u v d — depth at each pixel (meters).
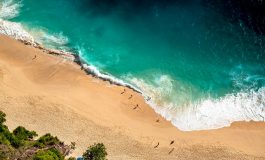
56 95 55.00
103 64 60.03
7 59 57.66
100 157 47.38
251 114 57.31
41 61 58.25
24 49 59.09
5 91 54.16
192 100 58.19
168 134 53.91
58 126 51.94
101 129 52.75
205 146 53.25
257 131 55.62
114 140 52.06
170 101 57.56
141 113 55.59
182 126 55.06
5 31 60.88
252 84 60.59
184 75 60.59
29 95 54.28
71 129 52.00
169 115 56.03
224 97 59.03
